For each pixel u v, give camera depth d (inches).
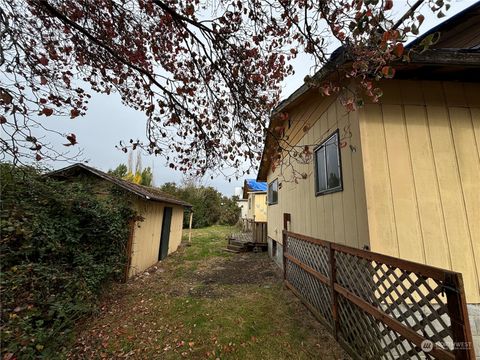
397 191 102.4
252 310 158.2
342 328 115.4
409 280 73.4
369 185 102.7
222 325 139.1
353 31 66.8
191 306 168.6
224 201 983.0
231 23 97.7
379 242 98.1
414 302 71.4
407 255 97.4
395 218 100.2
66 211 174.9
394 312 90.3
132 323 144.9
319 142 159.0
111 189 244.2
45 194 162.9
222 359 108.9
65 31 102.8
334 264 123.1
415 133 107.6
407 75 108.5
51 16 95.6
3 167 102.3
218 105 121.0
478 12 146.8
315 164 165.6
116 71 116.2
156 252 319.3
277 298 178.4
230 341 122.3
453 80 112.5
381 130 107.2
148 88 113.5
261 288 204.1
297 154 115.7
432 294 64.4
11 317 100.8
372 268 92.7
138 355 113.3
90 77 116.3
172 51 117.0
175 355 112.7
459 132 108.3
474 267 96.9
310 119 175.9
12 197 141.2
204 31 98.6
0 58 63.4
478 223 101.0
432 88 111.6
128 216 236.1
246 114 111.8
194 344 121.1
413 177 103.8
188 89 118.3
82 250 179.2
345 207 121.5
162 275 256.5
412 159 105.3
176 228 426.9
